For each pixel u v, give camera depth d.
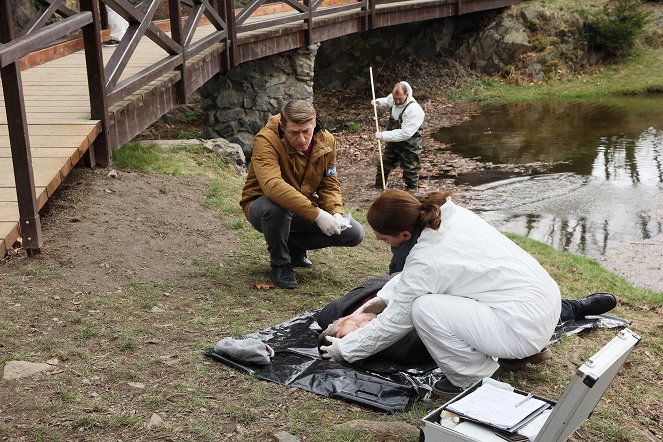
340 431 2.99
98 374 3.34
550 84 20.53
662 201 10.77
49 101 7.12
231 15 10.19
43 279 4.44
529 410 2.82
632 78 20.83
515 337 3.21
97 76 6.25
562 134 15.45
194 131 14.90
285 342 3.86
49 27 5.00
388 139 10.52
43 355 3.46
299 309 4.54
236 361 3.55
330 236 5.02
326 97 19.27
